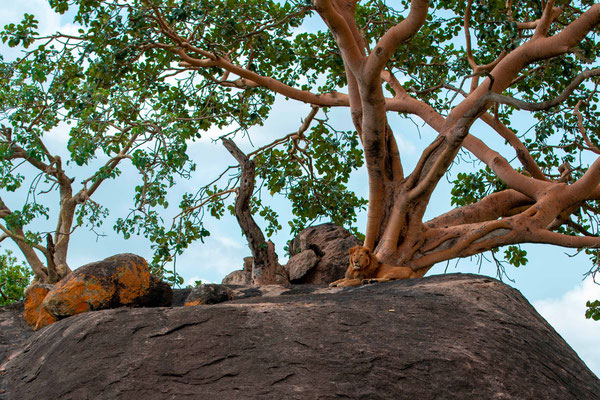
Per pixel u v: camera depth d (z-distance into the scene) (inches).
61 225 553.0
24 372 241.4
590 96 618.2
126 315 252.8
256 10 581.9
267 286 432.1
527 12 603.8
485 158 504.4
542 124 645.3
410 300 283.3
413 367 228.2
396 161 473.7
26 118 526.6
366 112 436.5
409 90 642.2
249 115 621.9
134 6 533.6
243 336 238.7
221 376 217.3
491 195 535.8
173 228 612.4
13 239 532.4
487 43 623.2
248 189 503.2
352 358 228.8
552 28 611.5
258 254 501.4
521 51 468.1
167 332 239.8
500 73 472.1
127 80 579.5
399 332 251.3
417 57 605.9
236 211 505.4
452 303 282.7
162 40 569.3
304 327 248.8
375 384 217.6
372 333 248.5
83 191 548.7
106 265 315.6
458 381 225.0
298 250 563.5
